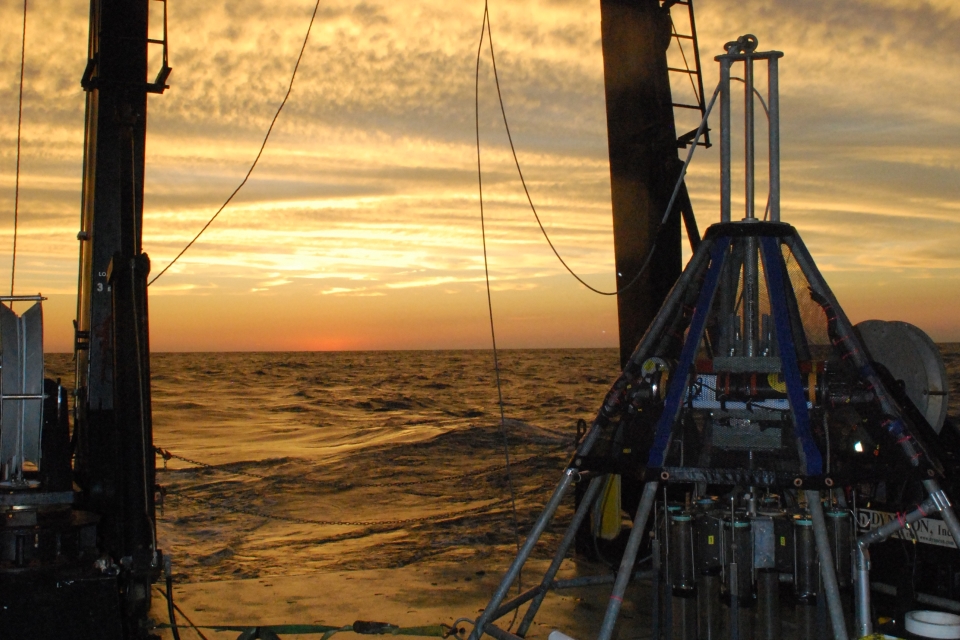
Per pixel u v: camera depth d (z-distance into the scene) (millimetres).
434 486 15086
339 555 9398
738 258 4258
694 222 6691
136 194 5770
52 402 4348
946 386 4801
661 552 4250
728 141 4312
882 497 4922
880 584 4738
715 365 4117
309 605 5473
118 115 5570
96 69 5883
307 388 54500
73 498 4117
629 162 6828
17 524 3912
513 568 4133
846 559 3898
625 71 6824
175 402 40125
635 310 6801
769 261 4113
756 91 4328
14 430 4156
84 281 6273
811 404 3883
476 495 14117
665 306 4203
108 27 5688
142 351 4926
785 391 3912
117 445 4859
